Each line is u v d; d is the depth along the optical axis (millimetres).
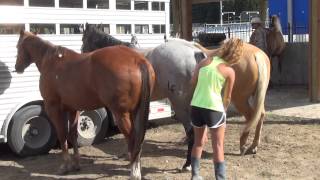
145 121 6582
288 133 9500
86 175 7348
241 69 7383
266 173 7094
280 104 12891
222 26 23734
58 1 8945
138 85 6496
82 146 9133
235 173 7137
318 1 12742
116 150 8883
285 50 16500
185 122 7211
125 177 7203
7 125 8203
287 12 20125
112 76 6457
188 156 7215
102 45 8391
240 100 7699
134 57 6613
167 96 7438
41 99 8516
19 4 8531
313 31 12891
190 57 7211
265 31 15000
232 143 8883
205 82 5844
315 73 12938
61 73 7070
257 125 8016
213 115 5805
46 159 8406
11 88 8242
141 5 10031
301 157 7887
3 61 8164
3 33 8258
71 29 9148
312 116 11117
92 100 6887
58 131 7422
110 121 9617
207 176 6996
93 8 9383
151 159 8078
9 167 7938
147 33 9984
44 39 8273
